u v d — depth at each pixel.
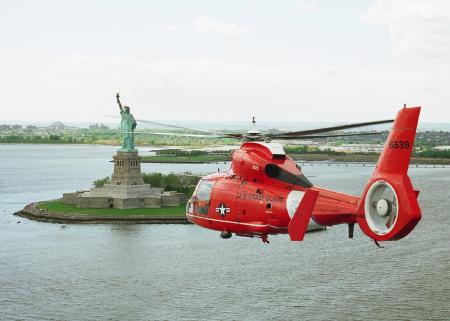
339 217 31.72
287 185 34.16
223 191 36.19
